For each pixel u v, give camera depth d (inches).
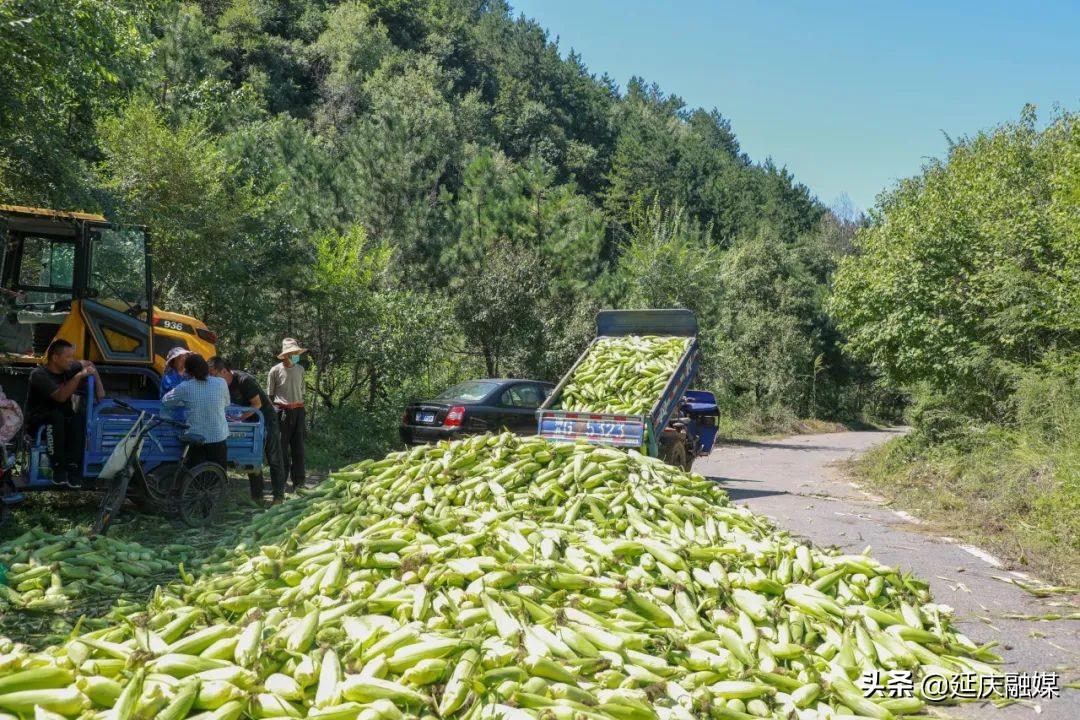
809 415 2015.3
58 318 381.4
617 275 1197.7
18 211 366.3
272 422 403.5
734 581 228.5
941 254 704.4
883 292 746.2
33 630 211.8
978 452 561.6
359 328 749.3
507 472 291.9
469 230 975.6
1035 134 856.9
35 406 339.3
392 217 939.3
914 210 772.6
